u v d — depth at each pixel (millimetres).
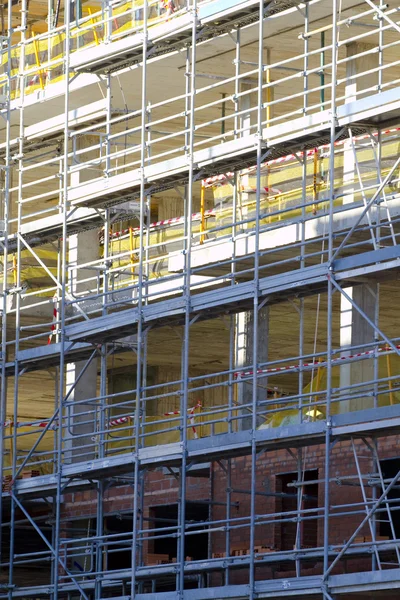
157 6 41250
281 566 36000
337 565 33906
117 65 41281
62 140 46594
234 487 37188
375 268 30969
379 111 31906
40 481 40000
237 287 34219
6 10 55500
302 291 33438
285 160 36906
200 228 39688
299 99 44469
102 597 40906
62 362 39406
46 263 46375
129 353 49219
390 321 44094
